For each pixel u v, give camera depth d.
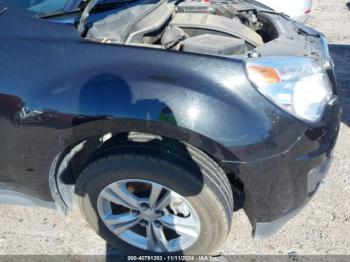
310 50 2.07
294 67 1.83
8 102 1.88
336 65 4.43
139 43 2.14
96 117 1.76
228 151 1.72
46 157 1.94
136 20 2.17
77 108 1.77
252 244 2.29
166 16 2.36
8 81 1.86
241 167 1.76
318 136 1.85
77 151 2.08
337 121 2.01
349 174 2.81
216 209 1.83
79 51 1.83
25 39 1.89
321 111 1.89
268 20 2.52
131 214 2.06
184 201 1.87
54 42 1.87
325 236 2.34
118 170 1.84
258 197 1.87
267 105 1.73
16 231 2.38
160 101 1.70
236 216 2.46
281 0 4.02
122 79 1.75
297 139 1.79
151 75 1.74
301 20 4.19
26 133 1.90
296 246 2.28
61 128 1.83
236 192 2.11
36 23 1.93
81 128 1.81
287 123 1.76
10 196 2.20
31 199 2.17
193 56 1.77
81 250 2.27
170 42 2.15
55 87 1.81
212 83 1.72
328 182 2.73
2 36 1.92
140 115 1.71
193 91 1.70
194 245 2.03
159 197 1.93
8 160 2.03
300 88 1.81
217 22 2.41
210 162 1.82
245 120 1.70
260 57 1.83
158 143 1.80
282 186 1.86
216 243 1.99
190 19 2.46
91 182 1.93
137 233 2.16
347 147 3.10
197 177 1.77
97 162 1.86
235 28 2.38
